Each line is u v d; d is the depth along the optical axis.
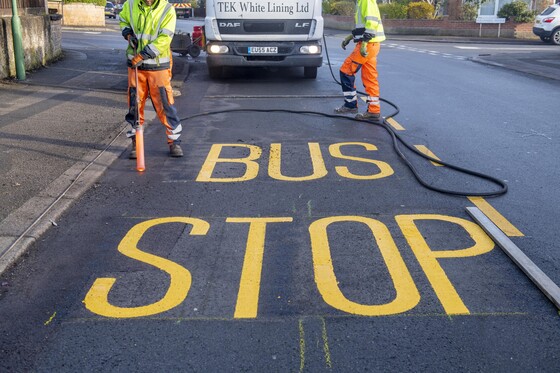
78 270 4.54
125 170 6.90
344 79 9.78
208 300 4.09
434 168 7.00
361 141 8.23
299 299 4.10
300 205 5.80
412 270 4.51
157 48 6.77
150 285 4.30
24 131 8.23
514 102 11.34
